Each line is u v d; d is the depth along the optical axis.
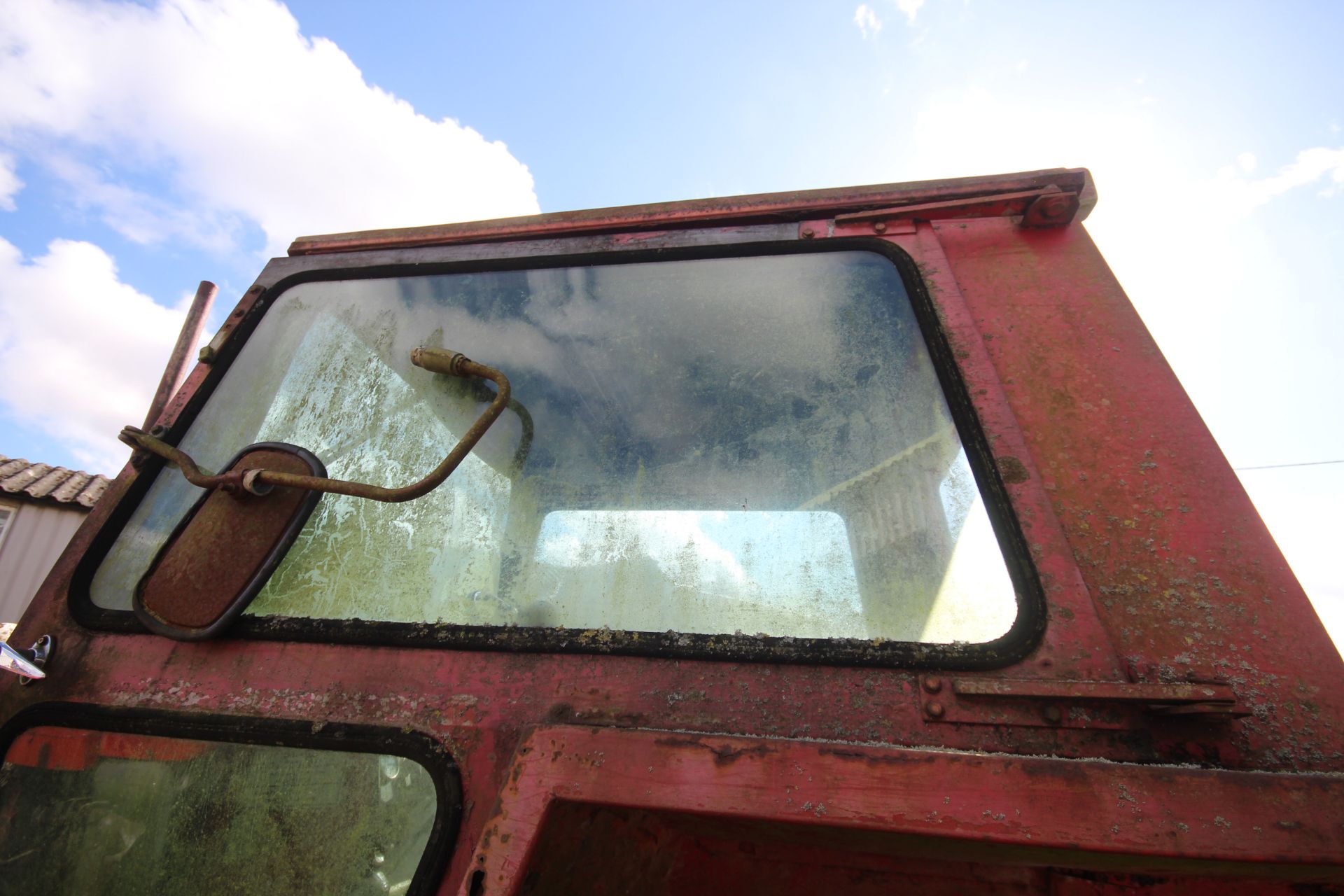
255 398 1.14
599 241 1.24
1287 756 0.61
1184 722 0.64
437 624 0.83
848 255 1.12
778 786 0.58
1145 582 0.73
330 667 0.81
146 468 1.04
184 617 0.87
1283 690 0.65
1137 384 0.89
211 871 0.73
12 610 8.21
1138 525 0.77
